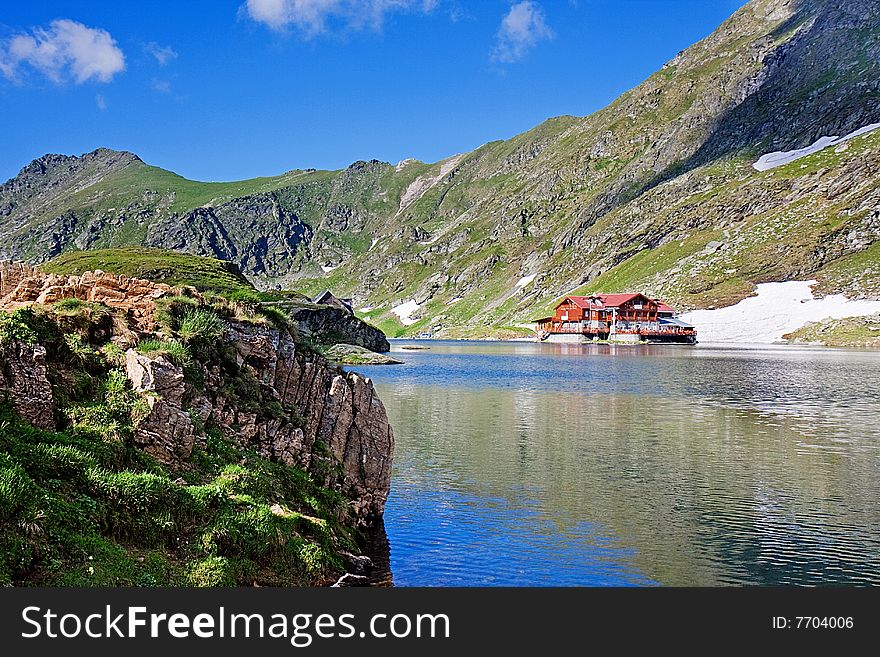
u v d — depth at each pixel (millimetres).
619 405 63844
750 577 22250
